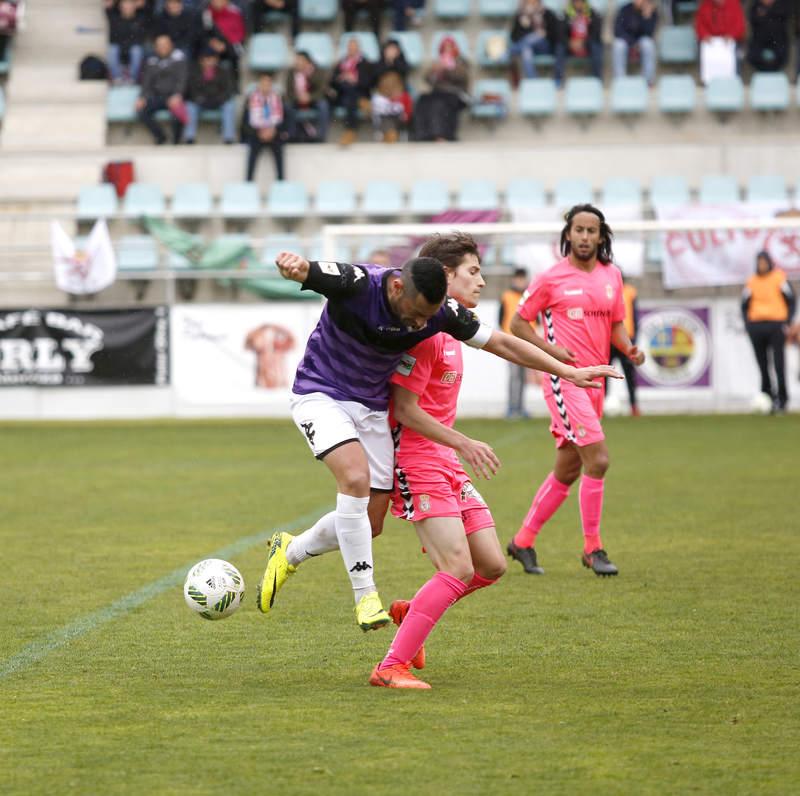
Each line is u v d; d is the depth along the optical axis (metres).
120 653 18.78
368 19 88.69
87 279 69.31
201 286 70.81
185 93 80.69
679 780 12.69
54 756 13.64
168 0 80.88
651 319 68.12
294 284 69.50
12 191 79.88
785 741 14.03
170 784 12.66
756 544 28.52
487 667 17.78
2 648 19.09
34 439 58.41
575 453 25.52
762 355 65.50
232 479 42.44
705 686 16.53
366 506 17.42
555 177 80.12
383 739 14.20
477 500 17.81
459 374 18.17
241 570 25.83
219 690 16.56
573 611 21.69
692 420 63.44
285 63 84.50
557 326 26.12
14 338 68.69
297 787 12.53
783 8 81.88
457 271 17.84
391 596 23.03
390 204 77.88
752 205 68.94
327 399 17.62
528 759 13.41
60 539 30.06
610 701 15.84
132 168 78.75
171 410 68.50
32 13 88.94
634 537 29.83
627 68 86.62
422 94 80.75
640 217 69.25
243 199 76.75
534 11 83.44
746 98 83.75
